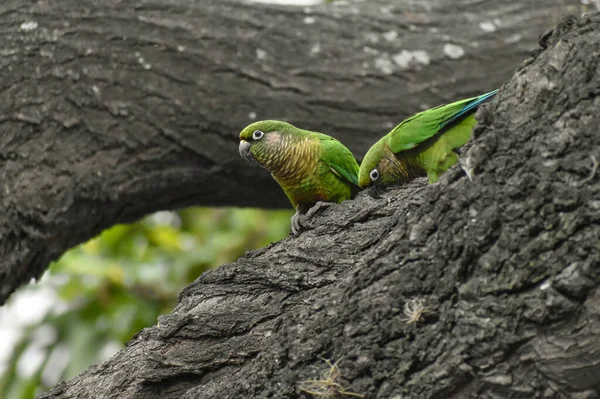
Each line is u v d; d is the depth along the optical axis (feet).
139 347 23.95
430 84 39.81
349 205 24.25
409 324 18.79
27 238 36.68
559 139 17.62
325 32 39.96
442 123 26.58
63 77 37.17
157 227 51.57
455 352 18.13
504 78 40.27
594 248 16.90
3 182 36.45
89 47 37.50
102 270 47.11
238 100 38.29
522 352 17.62
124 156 37.45
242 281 23.40
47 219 36.52
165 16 38.37
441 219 18.94
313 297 21.77
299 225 25.08
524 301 17.47
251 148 32.71
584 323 17.03
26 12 37.73
